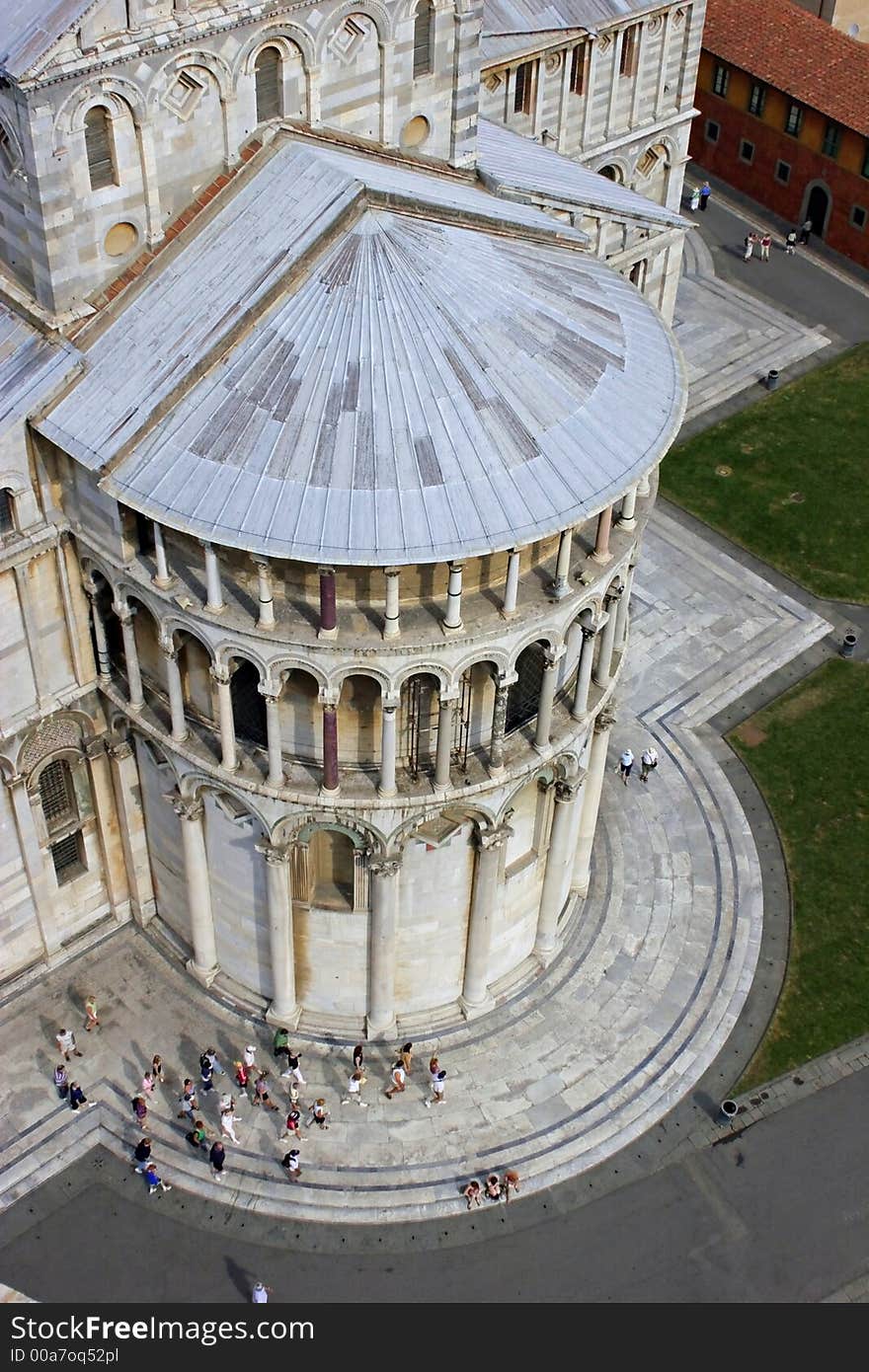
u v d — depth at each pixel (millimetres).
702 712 73938
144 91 45656
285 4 47469
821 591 80750
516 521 45750
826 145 102938
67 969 61500
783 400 92938
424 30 52406
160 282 48719
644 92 83312
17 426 47656
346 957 57250
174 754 53219
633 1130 57625
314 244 47375
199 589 48531
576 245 54969
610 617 53750
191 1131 56531
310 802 50906
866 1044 61125
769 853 68000
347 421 45688
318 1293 52625
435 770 51375
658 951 63656
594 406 48781
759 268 103938
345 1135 56812
